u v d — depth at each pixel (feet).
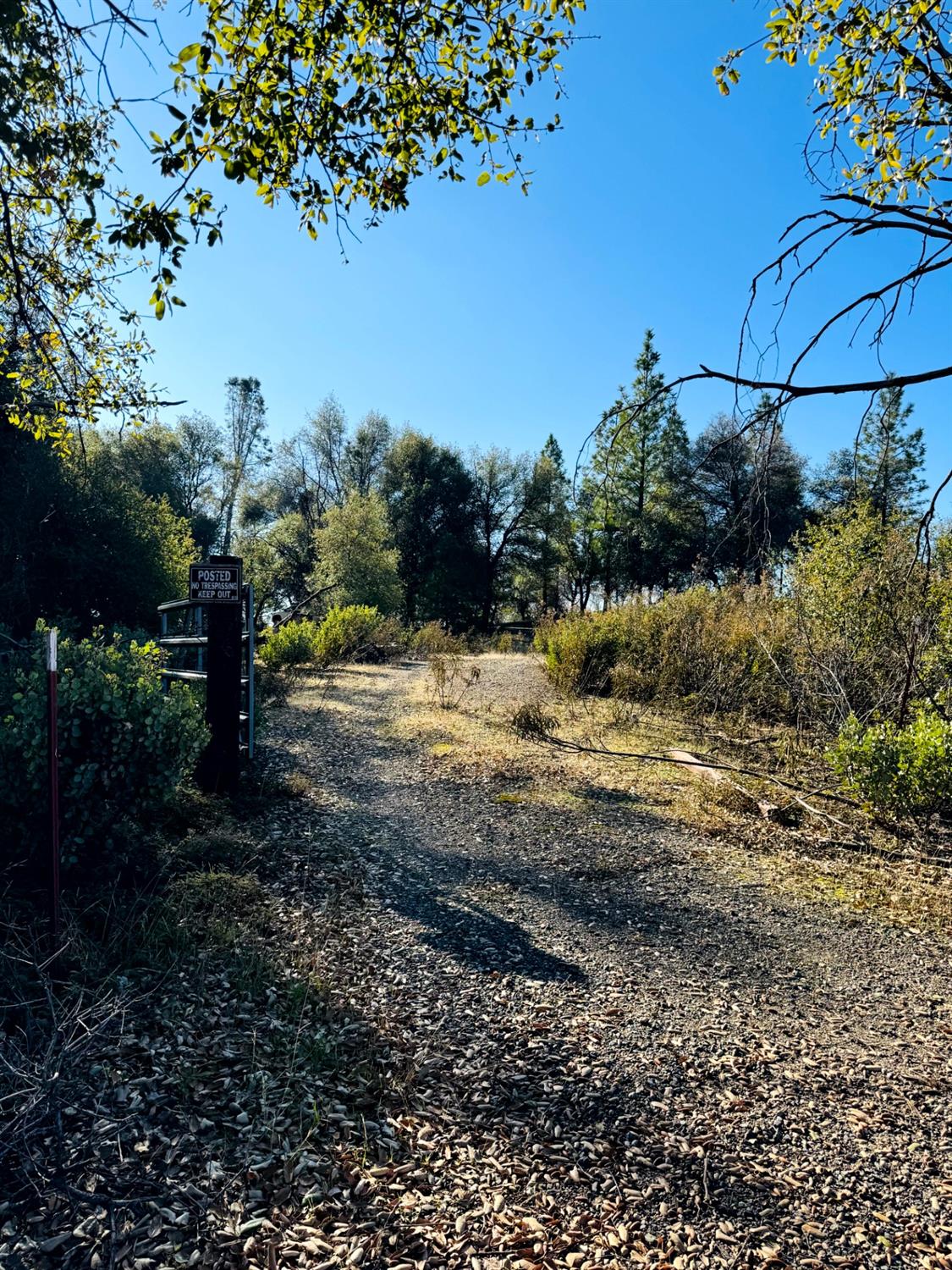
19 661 16.99
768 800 23.82
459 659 60.18
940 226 8.66
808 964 13.91
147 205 9.53
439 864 17.90
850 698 29.30
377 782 24.81
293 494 136.26
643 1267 6.98
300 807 20.86
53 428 19.80
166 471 78.89
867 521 32.50
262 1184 7.52
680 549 108.58
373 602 95.96
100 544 43.55
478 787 24.81
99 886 12.76
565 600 145.38
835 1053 10.96
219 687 20.22
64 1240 6.61
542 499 130.00
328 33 10.39
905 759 21.08
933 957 14.33
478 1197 7.68
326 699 40.37
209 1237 6.82
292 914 13.99
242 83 9.84
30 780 12.26
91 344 18.10
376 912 14.82
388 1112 8.86
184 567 49.39
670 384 9.14
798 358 9.11
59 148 12.56
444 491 134.21
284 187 11.02
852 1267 7.16
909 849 20.24
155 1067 9.00
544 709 38.73
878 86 11.90
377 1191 7.60
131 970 10.73
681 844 20.30
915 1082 10.31
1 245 14.52
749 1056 10.74
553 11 11.30
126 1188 7.22
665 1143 8.79
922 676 26.05
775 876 18.24
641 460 98.78
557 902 16.12
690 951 14.17
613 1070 10.18
